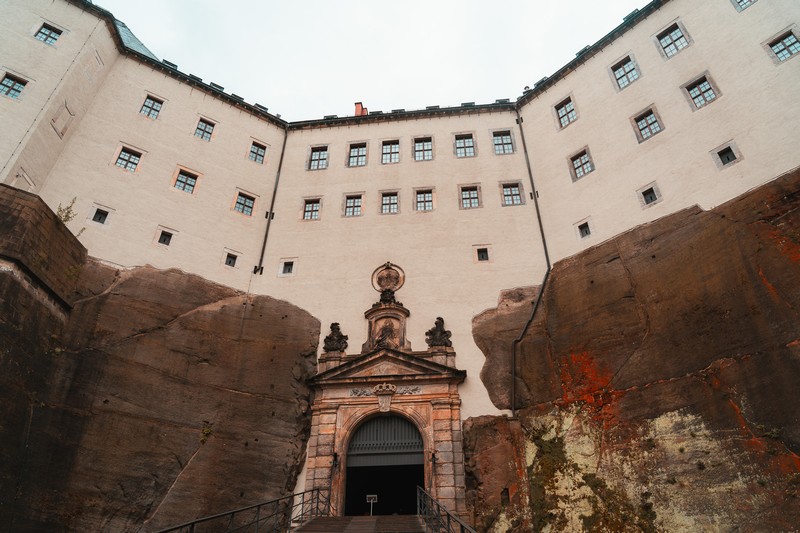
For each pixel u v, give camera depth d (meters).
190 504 16.33
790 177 16.17
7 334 14.25
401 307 21.03
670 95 20.91
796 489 11.97
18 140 18.06
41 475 14.35
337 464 18.06
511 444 17.81
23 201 15.98
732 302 15.27
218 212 23.06
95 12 22.44
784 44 18.56
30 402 14.72
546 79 25.72
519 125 26.02
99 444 15.78
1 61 19.20
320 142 27.02
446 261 22.36
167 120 23.92
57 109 19.75
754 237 15.73
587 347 18.16
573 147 23.28
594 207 21.25
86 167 20.77
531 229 22.62
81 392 16.14
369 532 12.67
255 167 25.39
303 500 17.59
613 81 23.19
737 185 17.41
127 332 18.06
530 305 20.72
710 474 13.59
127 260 19.77
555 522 15.77
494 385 19.23
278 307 21.70
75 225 19.33
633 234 19.39
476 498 17.14
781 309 14.04
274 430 18.62
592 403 17.02
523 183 24.06
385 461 18.45
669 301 16.95
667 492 14.16
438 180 24.84
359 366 19.72
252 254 23.03
